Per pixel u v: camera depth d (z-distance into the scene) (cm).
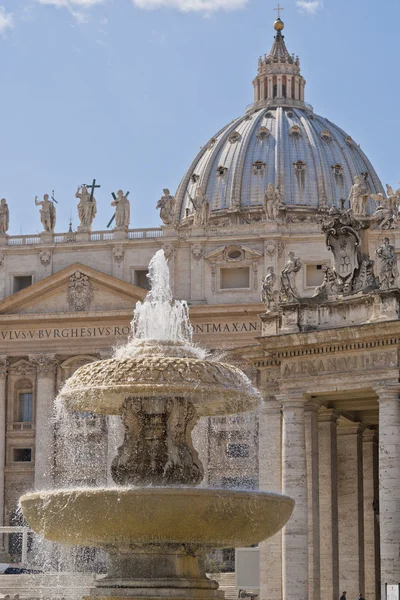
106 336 15175
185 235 15050
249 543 4059
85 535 3925
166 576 3984
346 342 5522
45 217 15600
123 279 15200
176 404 4169
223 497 3825
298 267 5906
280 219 15288
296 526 5547
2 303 15425
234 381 4134
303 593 5497
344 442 6191
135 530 3850
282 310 5825
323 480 5884
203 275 14925
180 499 3778
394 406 5400
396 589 5062
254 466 10131
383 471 5384
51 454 14150
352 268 5738
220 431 10162
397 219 13825
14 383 15562
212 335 14662
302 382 5638
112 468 4188
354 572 6044
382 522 5362
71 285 15338
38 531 4041
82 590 8044
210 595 3994
